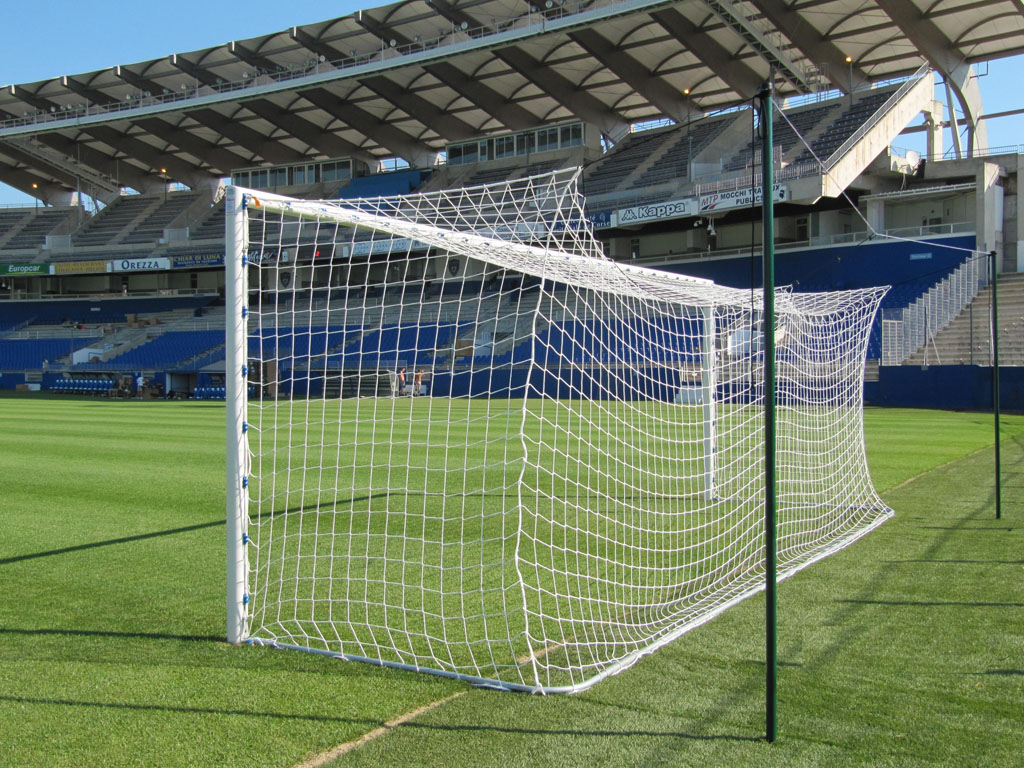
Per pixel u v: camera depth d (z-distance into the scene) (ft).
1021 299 76.28
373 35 101.91
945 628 13.24
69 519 22.85
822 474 27.22
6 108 125.90
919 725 9.82
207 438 46.09
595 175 109.50
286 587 16.12
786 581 16.12
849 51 91.76
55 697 10.80
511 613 14.11
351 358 91.45
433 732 9.70
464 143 122.11
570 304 85.92
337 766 8.90
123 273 138.00
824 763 8.91
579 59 99.25
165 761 9.06
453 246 16.03
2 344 132.57
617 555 18.63
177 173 138.82
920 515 22.50
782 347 27.45
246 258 13.34
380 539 20.21
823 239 94.58
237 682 11.30
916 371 71.10
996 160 87.25
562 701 10.53
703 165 98.27
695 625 13.47
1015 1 75.72
